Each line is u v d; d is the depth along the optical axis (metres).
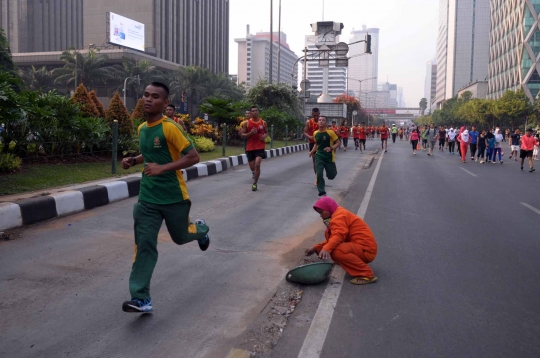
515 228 7.69
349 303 4.41
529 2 81.44
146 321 3.93
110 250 5.78
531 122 65.94
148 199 3.97
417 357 3.44
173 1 86.69
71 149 11.34
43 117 10.12
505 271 5.44
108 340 3.59
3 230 6.40
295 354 3.46
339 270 5.35
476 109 75.94
